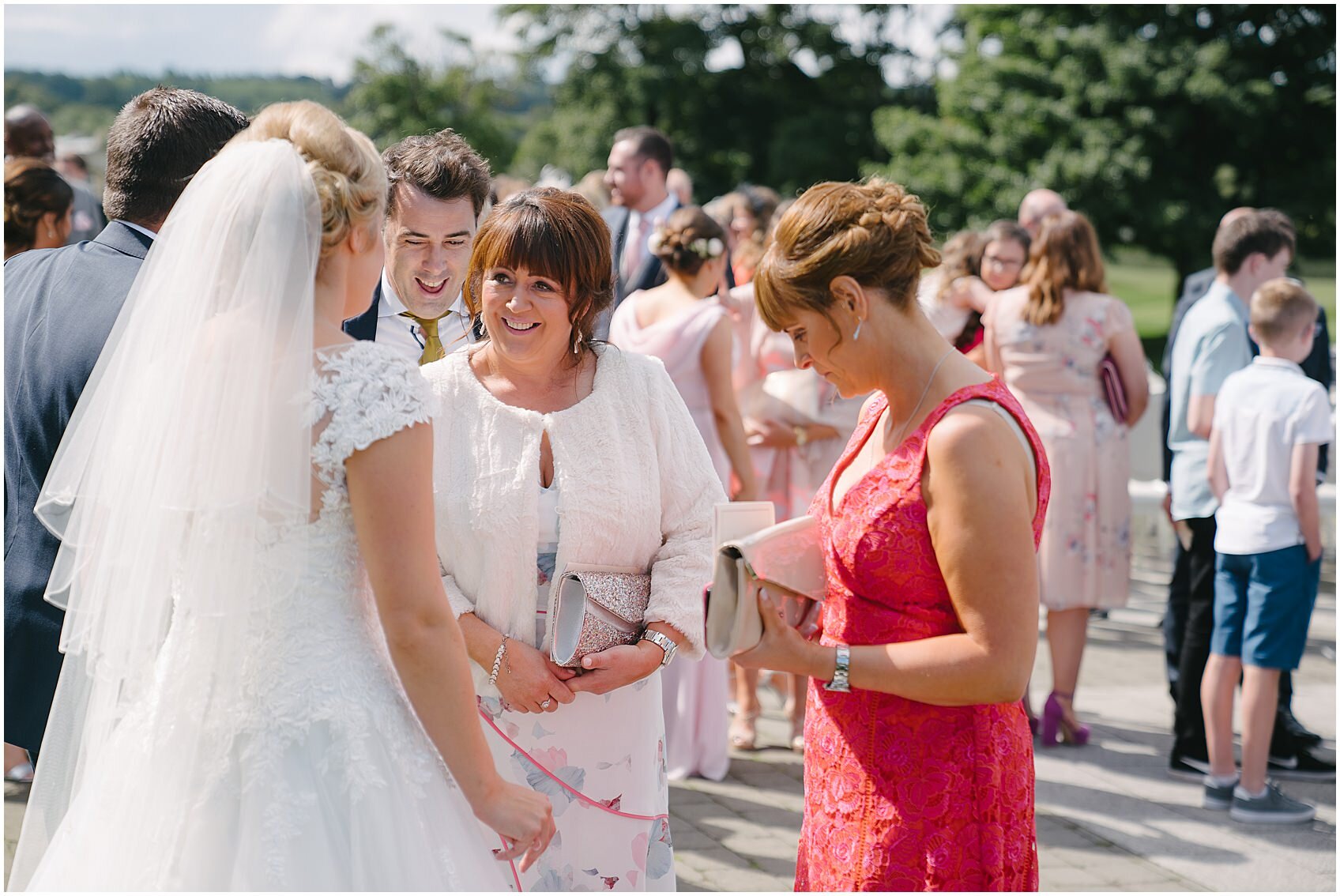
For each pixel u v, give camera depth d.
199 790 1.96
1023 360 5.12
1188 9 26.67
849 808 2.07
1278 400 4.25
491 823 2.06
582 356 2.69
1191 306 5.17
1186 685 4.80
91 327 2.70
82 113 27.44
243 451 1.93
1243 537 4.34
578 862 2.55
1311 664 6.34
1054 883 3.85
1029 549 1.91
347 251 2.11
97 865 1.99
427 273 3.16
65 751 2.31
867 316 1.99
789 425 4.97
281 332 1.95
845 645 2.06
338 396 1.96
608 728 2.56
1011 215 26.92
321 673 1.97
